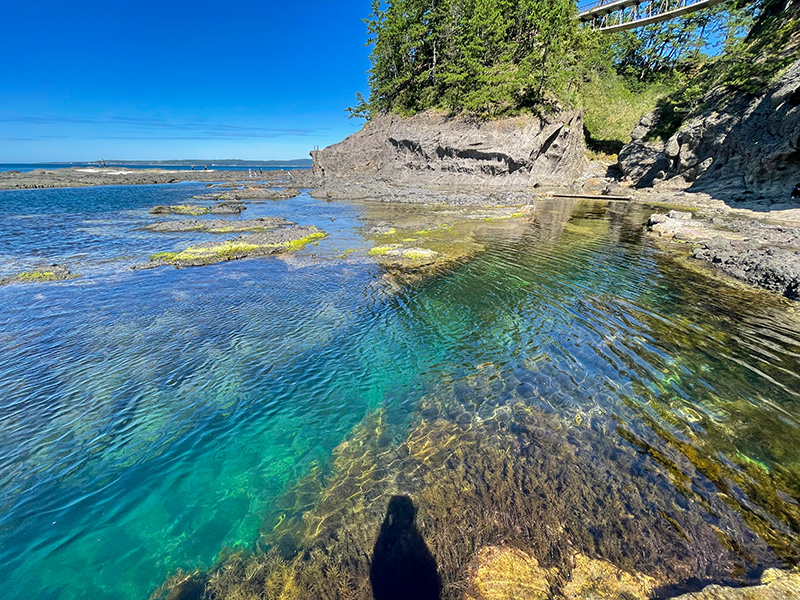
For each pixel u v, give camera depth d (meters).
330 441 3.88
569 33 27.27
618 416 4.09
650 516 2.90
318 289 7.97
